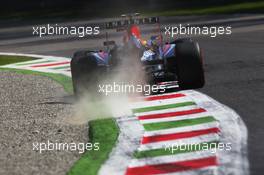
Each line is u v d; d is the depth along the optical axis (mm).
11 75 53594
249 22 88062
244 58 49594
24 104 37500
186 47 35188
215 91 35594
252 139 24516
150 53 34969
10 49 84188
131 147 24938
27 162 23797
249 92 34312
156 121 29312
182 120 28969
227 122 27625
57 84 45375
